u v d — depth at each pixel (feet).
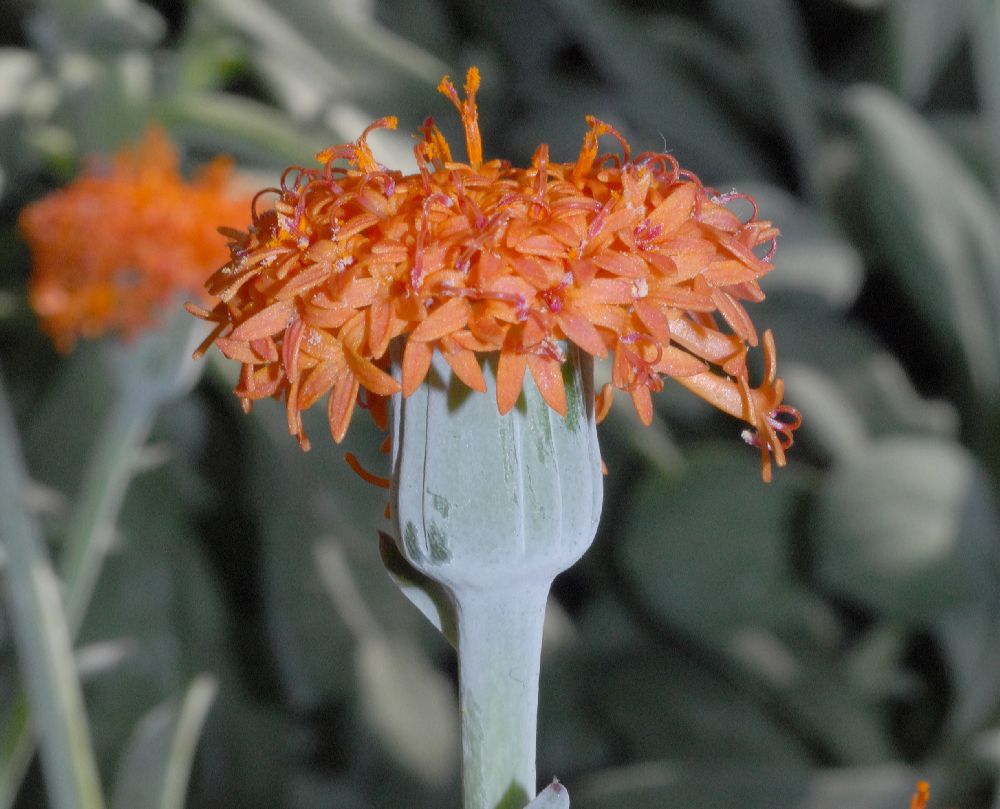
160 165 0.69
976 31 0.92
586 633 1.11
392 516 0.42
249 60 0.92
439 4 1.17
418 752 0.95
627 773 0.86
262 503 0.97
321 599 0.95
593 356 0.41
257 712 1.03
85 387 0.88
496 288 0.39
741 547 1.00
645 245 0.41
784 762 0.97
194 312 0.42
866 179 0.98
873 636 1.01
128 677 0.92
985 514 0.92
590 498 0.42
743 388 0.42
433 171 0.45
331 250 0.40
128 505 0.94
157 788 0.54
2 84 0.88
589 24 1.03
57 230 0.64
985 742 0.85
